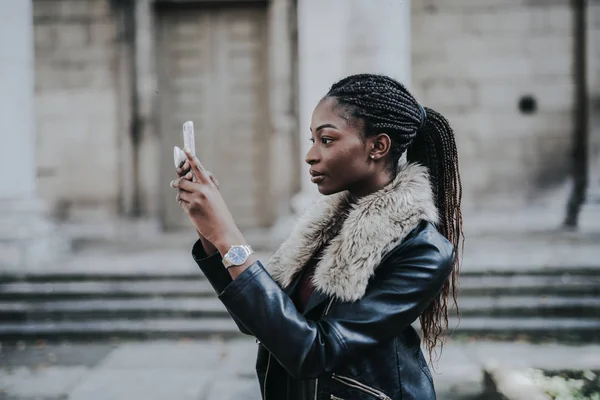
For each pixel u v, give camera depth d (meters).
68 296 6.80
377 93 1.28
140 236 9.77
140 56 9.80
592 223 9.05
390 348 1.30
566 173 9.70
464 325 6.17
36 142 9.91
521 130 9.76
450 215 1.49
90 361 5.55
